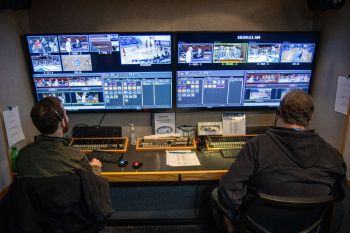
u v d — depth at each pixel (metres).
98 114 2.34
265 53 2.12
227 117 2.32
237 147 2.09
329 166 1.23
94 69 2.11
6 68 1.80
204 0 2.12
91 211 1.25
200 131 2.29
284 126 1.33
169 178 1.77
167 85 2.18
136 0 2.10
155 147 2.10
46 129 1.30
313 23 2.18
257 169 1.29
